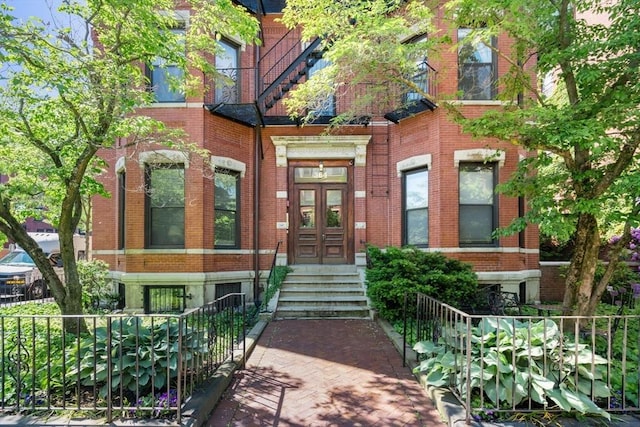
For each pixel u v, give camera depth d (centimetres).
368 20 574
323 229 1098
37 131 582
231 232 1023
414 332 663
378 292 753
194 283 900
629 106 420
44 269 588
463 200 935
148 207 924
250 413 388
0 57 420
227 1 580
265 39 1091
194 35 710
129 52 569
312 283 957
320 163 1102
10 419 336
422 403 409
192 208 913
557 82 592
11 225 577
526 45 569
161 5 582
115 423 329
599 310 768
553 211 486
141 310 900
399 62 593
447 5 557
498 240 927
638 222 427
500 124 499
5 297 986
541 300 1020
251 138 1066
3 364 354
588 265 541
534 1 492
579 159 528
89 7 526
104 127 563
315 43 959
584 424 330
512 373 354
